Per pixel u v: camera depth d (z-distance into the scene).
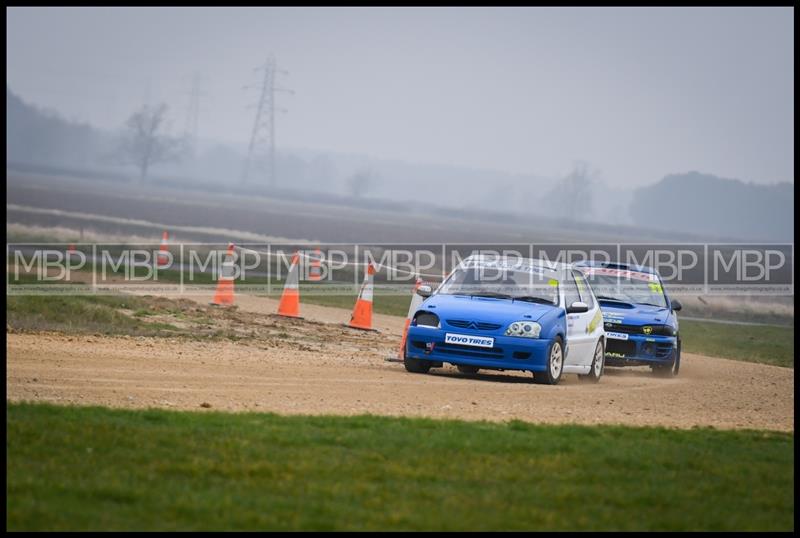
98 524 23.83
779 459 36.19
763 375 72.00
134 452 30.84
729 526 27.06
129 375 48.66
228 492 27.30
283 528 24.33
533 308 57.84
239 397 44.56
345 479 29.38
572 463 33.09
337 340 73.81
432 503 27.45
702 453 36.16
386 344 74.25
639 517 27.41
